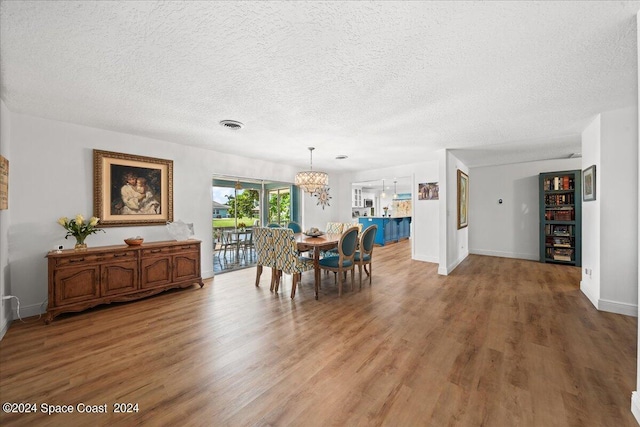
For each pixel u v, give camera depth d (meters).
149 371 1.85
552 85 2.14
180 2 1.26
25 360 1.98
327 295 3.52
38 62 1.78
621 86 2.17
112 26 1.42
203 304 3.17
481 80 2.05
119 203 3.41
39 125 2.86
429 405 1.51
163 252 3.44
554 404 1.51
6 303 2.55
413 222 5.93
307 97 2.34
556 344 2.17
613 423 1.37
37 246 2.86
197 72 1.91
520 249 5.87
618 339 2.23
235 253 6.26
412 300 3.29
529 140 3.85
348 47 1.62
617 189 2.75
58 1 1.25
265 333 2.42
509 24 1.42
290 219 6.66
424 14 1.34
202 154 4.33
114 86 2.13
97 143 3.25
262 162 5.39
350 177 7.24
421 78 2.01
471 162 5.75
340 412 1.47
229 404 1.53
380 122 3.01
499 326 2.52
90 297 2.87
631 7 1.29
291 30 1.46
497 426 1.36
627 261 2.73
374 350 2.11
